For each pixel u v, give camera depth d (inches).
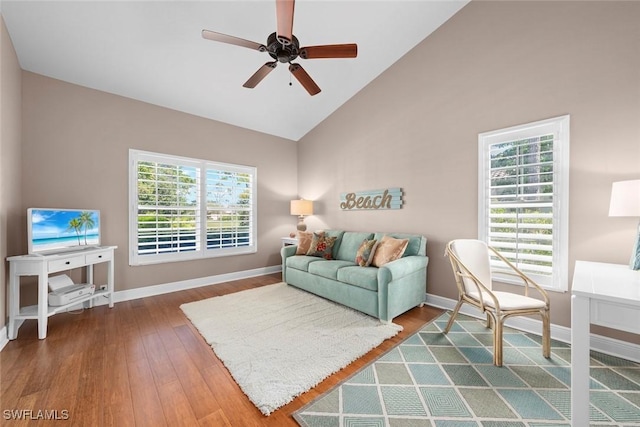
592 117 83.8
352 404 59.5
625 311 43.6
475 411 57.1
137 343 87.7
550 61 91.6
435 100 123.6
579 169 86.3
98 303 124.3
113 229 128.6
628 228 78.3
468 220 113.2
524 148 98.2
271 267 192.4
